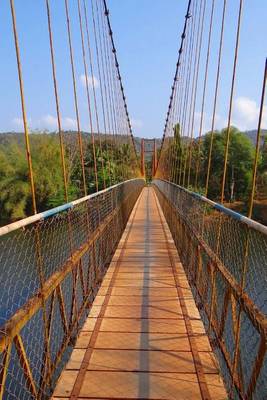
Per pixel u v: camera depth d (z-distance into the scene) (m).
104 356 2.41
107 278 4.20
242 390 1.88
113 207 5.71
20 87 1.87
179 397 1.98
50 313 2.09
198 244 3.39
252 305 1.63
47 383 1.96
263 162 21.30
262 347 1.55
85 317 3.13
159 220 9.29
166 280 4.12
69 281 3.14
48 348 1.95
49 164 18.50
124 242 6.32
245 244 1.76
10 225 1.39
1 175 17.84
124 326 2.88
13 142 20.22
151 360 2.36
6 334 1.35
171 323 2.94
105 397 1.98
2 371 1.39
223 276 2.18
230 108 2.63
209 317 2.75
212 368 2.25
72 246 2.68
